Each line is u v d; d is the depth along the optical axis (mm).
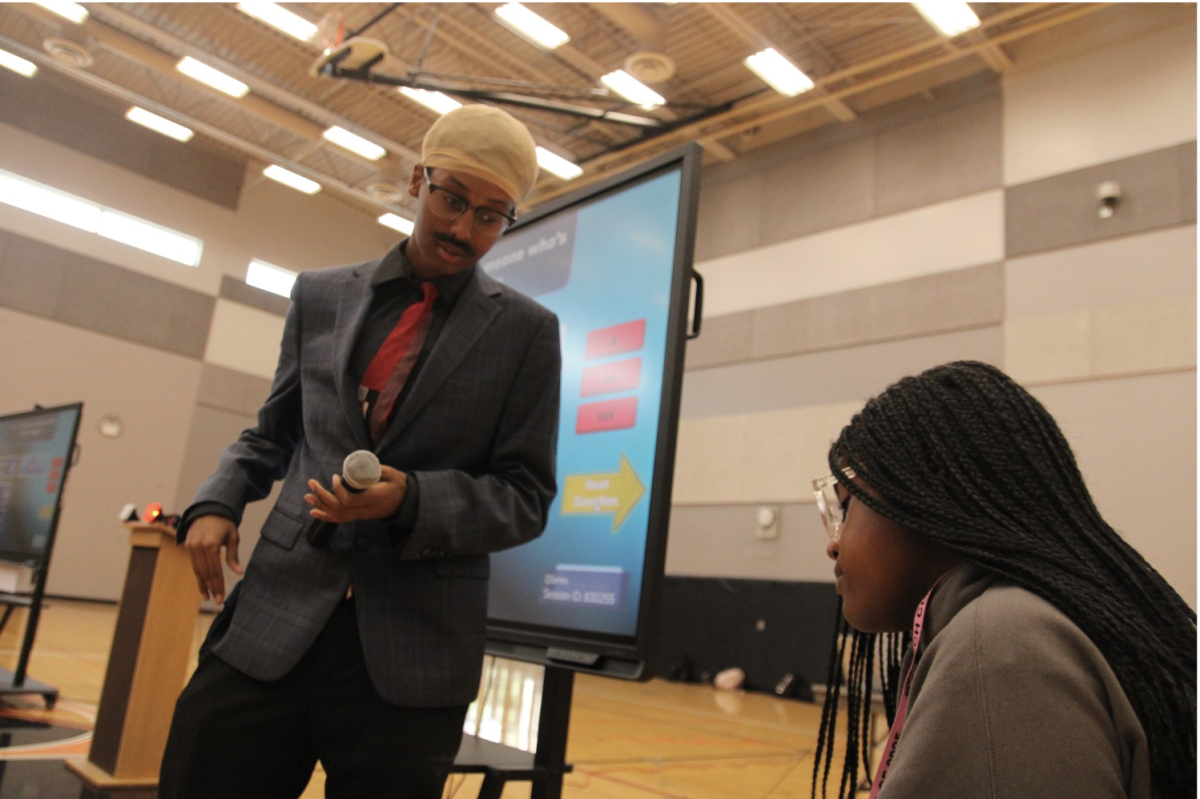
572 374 2012
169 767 1016
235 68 8938
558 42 7750
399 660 1014
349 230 12398
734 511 8539
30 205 9805
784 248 8938
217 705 1011
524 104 8055
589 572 1754
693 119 8727
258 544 1092
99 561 9891
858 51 7980
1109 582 590
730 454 8719
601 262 2012
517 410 1175
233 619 1057
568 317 2066
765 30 7656
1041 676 508
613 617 1656
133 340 10352
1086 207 7027
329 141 9875
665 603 8758
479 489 1065
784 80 7867
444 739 1038
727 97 8789
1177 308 6391
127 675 2496
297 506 1085
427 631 1052
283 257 11695
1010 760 488
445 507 1012
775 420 8477
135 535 2646
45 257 9828
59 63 9328
